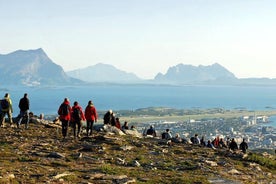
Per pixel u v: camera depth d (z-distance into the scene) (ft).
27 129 105.29
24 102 106.11
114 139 91.40
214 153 91.09
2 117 106.73
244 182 59.00
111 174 54.80
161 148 88.94
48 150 72.74
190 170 64.80
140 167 64.13
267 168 79.36
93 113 100.17
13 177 46.73
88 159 66.18
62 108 94.38
